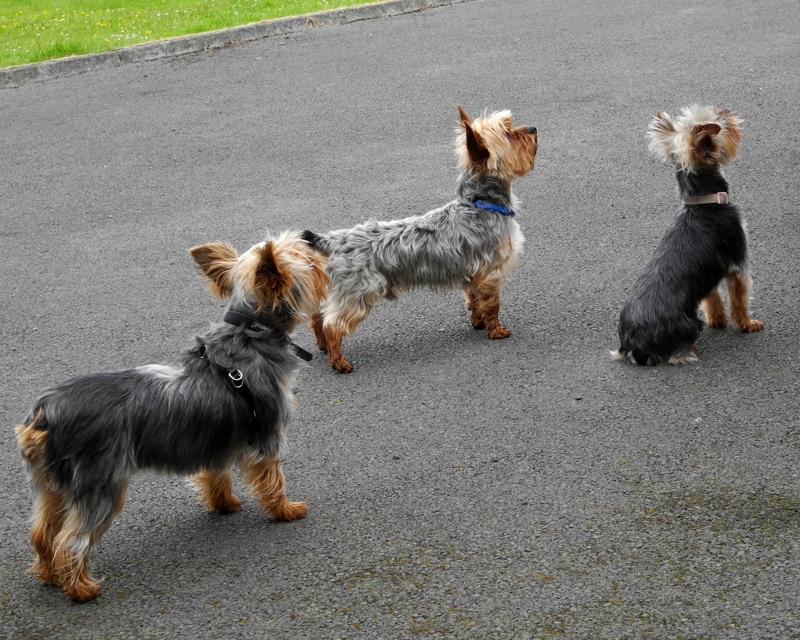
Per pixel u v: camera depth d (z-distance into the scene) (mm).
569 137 3357
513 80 3756
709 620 1908
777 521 2047
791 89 3504
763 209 2918
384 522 2121
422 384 2449
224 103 3801
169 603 2008
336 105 3703
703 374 2393
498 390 2408
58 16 5324
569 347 2518
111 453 1993
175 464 2047
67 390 2000
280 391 2098
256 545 2102
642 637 1893
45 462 1983
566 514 2100
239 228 3047
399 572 2025
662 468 2174
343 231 2537
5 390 2514
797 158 3135
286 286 2049
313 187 3217
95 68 4340
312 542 2098
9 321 2742
